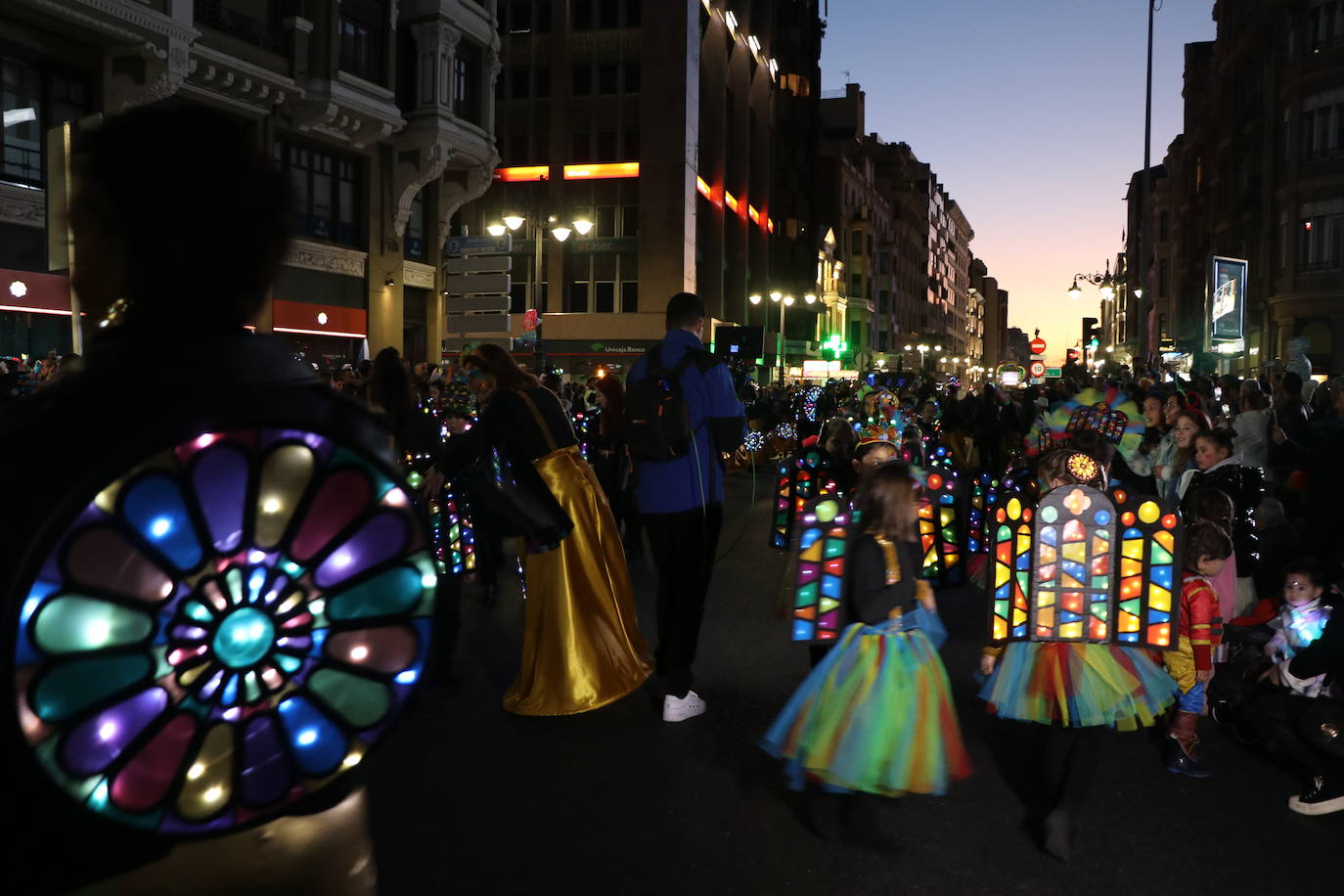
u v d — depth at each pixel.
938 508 5.75
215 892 1.13
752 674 6.64
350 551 1.16
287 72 27.06
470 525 6.48
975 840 4.22
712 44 56.50
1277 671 4.88
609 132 49.47
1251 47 39.06
